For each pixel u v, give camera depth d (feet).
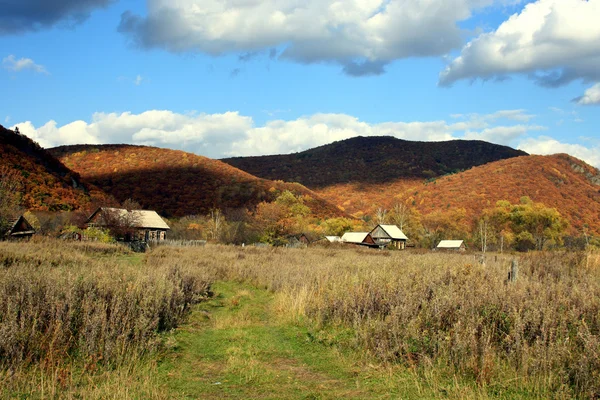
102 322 28.86
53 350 25.77
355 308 36.96
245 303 53.16
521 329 27.07
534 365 23.61
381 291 37.81
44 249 86.43
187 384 24.27
